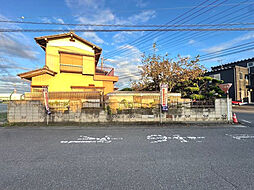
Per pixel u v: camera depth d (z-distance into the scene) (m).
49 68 11.94
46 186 2.26
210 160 3.15
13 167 2.89
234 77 21.12
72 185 2.28
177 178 2.45
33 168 2.85
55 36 12.18
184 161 3.11
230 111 8.05
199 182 2.33
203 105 8.17
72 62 12.56
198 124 7.45
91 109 7.94
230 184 2.28
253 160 3.14
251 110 13.45
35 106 7.78
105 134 5.56
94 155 3.47
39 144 4.36
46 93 7.59
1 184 2.32
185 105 8.16
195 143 4.36
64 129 6.52
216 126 7.00
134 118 8.01
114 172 2.66
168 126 7.10
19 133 5.78
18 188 2.21
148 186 2.23
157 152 3.64
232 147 3.97
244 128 6.53
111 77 13.72
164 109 7.74
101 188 2.19
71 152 3.68
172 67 10.94
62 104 7.87
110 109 8.00
